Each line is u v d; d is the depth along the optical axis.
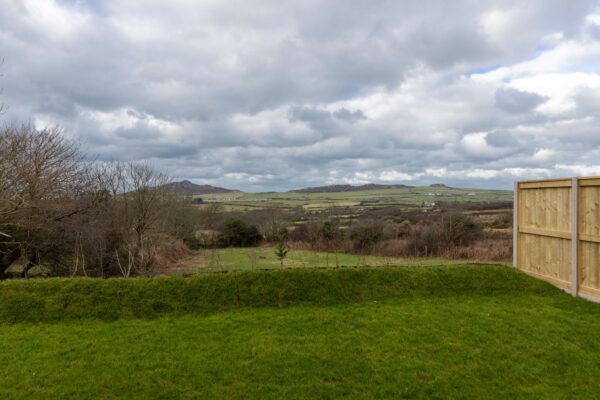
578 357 5.51
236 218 36.28
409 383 4.91
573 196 8.30
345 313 7.56
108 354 5.80
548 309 7.59
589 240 7.96
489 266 9.95
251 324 7.08
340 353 5.73
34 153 13.09
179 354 5.77
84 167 17.02
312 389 4.80
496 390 4.73
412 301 8.30
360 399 4.60
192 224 31.94
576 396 4.57
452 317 7.20
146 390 4.78
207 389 4.80
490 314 7.33
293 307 8.09
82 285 8.36
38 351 5.94
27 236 13.51
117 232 16.50
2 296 7.91
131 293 8.23
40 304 7.80
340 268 9.52
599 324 6.73
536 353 5.66
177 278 8.80
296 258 25.39
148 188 18.58
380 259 23.98
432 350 5.81
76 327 7.05
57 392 4.72
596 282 7.88
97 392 4.74
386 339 6.23
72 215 14.70
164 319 7.48
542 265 9.39
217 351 5.87
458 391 4.73
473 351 5.76
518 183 10.21
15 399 4.55
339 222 32.72
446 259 23.95
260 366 5.37
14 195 12.37
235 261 24.52
